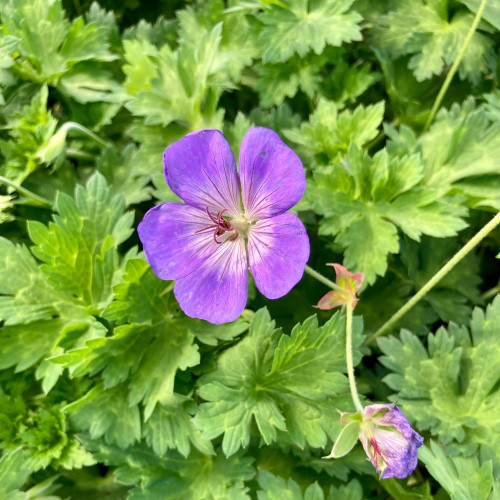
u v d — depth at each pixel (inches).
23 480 7.4
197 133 6.1
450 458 7.4
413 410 7.6
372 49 9.8
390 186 8.3
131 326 7.4
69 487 8.3
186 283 6.3
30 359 7.7
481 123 8.6
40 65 9.6
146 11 11.6
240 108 10.6
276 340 7.5
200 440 7.2
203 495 7.3
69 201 7.8
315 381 7.3
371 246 8.2
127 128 10.1
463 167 8.6
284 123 9.3
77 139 9.6
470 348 7.9
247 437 6.9
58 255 7.7
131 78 9.4
